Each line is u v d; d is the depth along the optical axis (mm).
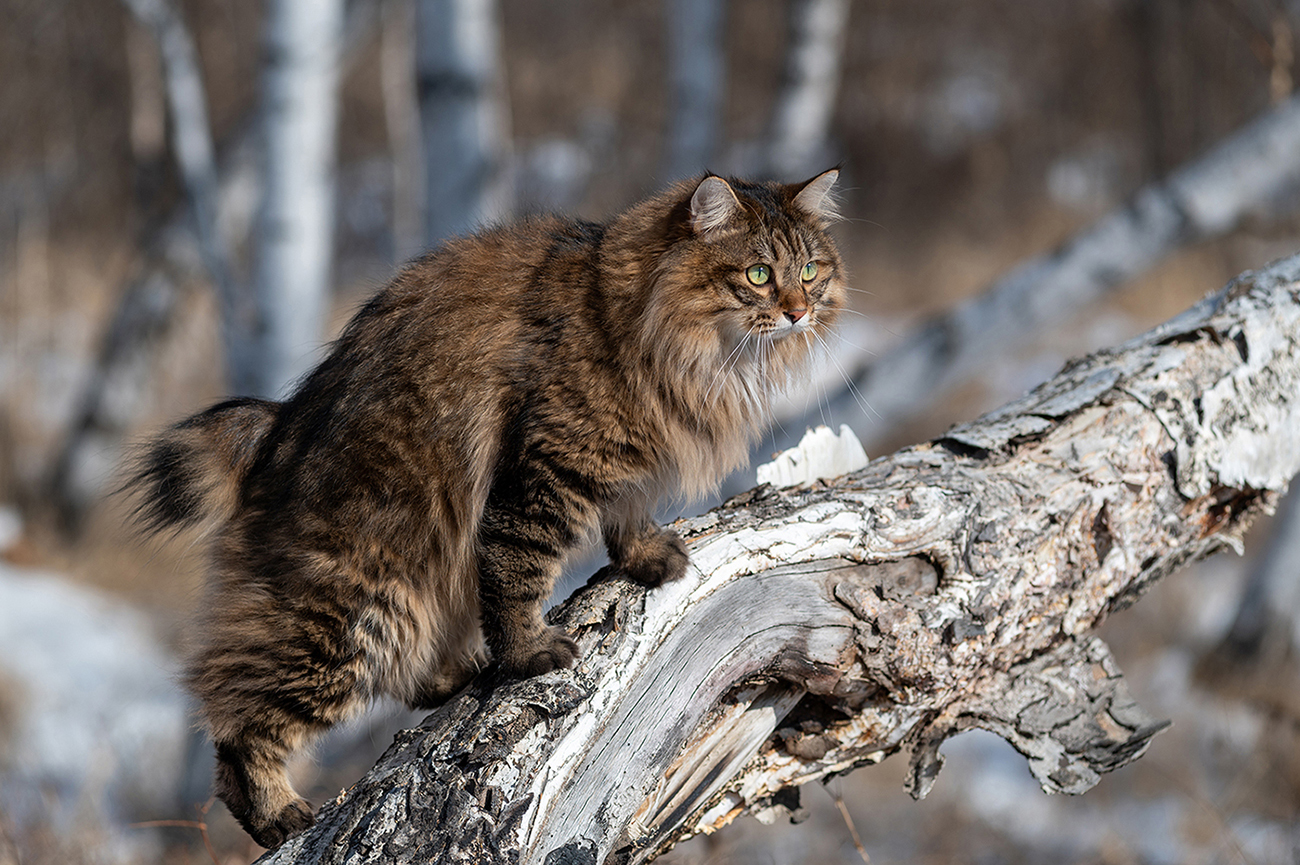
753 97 23172
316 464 3725
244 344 8141
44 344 17047
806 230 4082
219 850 6828
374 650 3729
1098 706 3748
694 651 3270
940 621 3453
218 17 22781
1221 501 4008
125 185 20266
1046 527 3658
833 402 8219
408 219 17719
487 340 3670
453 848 2682
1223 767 8531
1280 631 10258
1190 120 18938
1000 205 22016
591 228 4008
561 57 26656
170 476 4145
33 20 19578
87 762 8625
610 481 3648
